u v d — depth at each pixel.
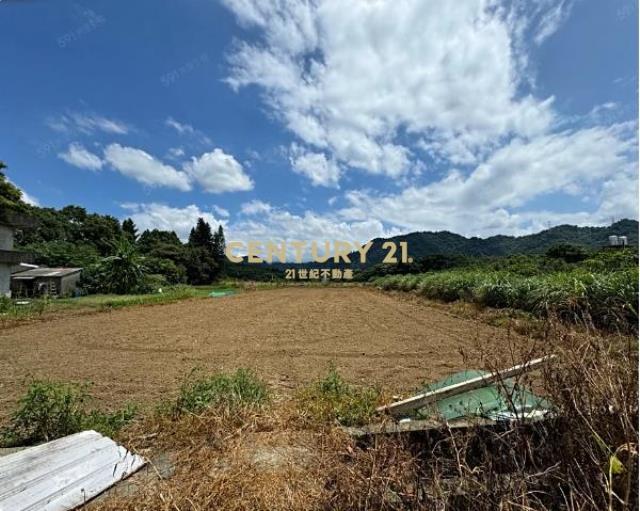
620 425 1.51
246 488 1.95
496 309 11.22
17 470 2.15
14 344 8.21
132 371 5.89
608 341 1.83
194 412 3.15
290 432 2.70
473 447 2.04
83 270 29.05
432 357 6.73
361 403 3.38
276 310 16.02
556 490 1.60
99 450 2.45
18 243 40.88
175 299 21.33
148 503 1.91
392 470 1.77
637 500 1.32
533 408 2.02
